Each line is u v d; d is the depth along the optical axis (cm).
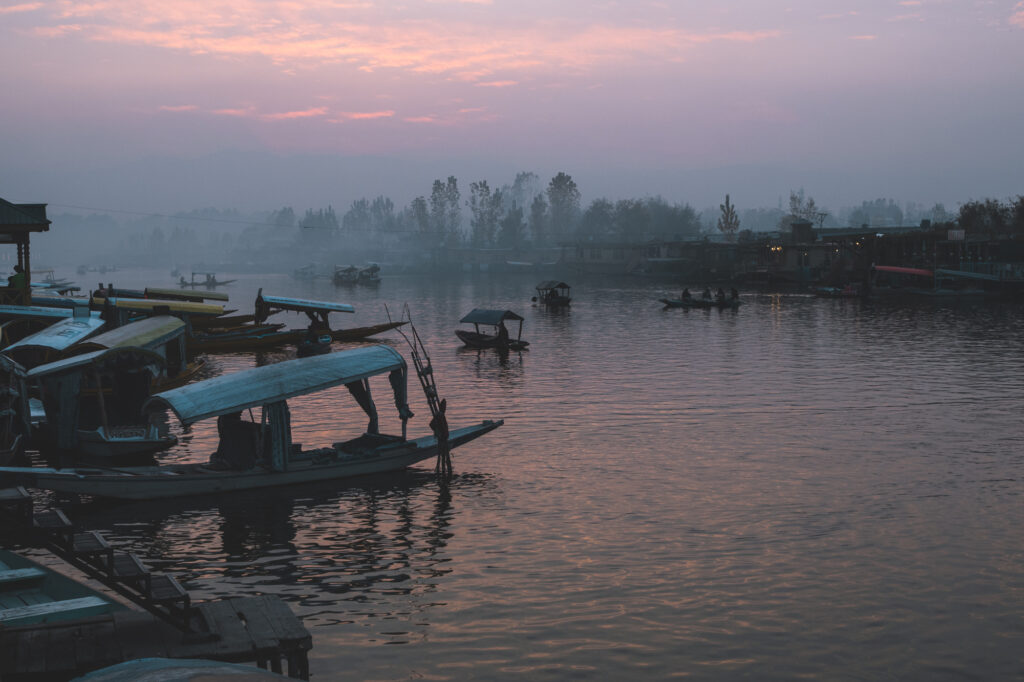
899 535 2042
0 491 1449
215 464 2495
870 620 1602
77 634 1230
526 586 1772
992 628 1566
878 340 5966
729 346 5772
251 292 16038
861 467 2662
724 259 15650
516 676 1411
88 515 2247
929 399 3762
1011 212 12431
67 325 4122
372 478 2581
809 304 9488
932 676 1403
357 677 1409
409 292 14575
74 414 2823
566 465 2731
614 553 1950
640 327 7231
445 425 2605
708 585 1764
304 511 2273
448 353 5703
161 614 1266
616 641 1527
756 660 1459
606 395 3978
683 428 3247
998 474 2558
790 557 1911
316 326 6506
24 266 4909
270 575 1845
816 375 4469
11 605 1389
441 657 1474
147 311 5153
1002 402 3672
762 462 2736
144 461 2828
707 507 2277
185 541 2055
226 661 1189
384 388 4256
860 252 12088
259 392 2450
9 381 2986
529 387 4238
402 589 1764
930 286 10531
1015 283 9794
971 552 1930
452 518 2211
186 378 4016
